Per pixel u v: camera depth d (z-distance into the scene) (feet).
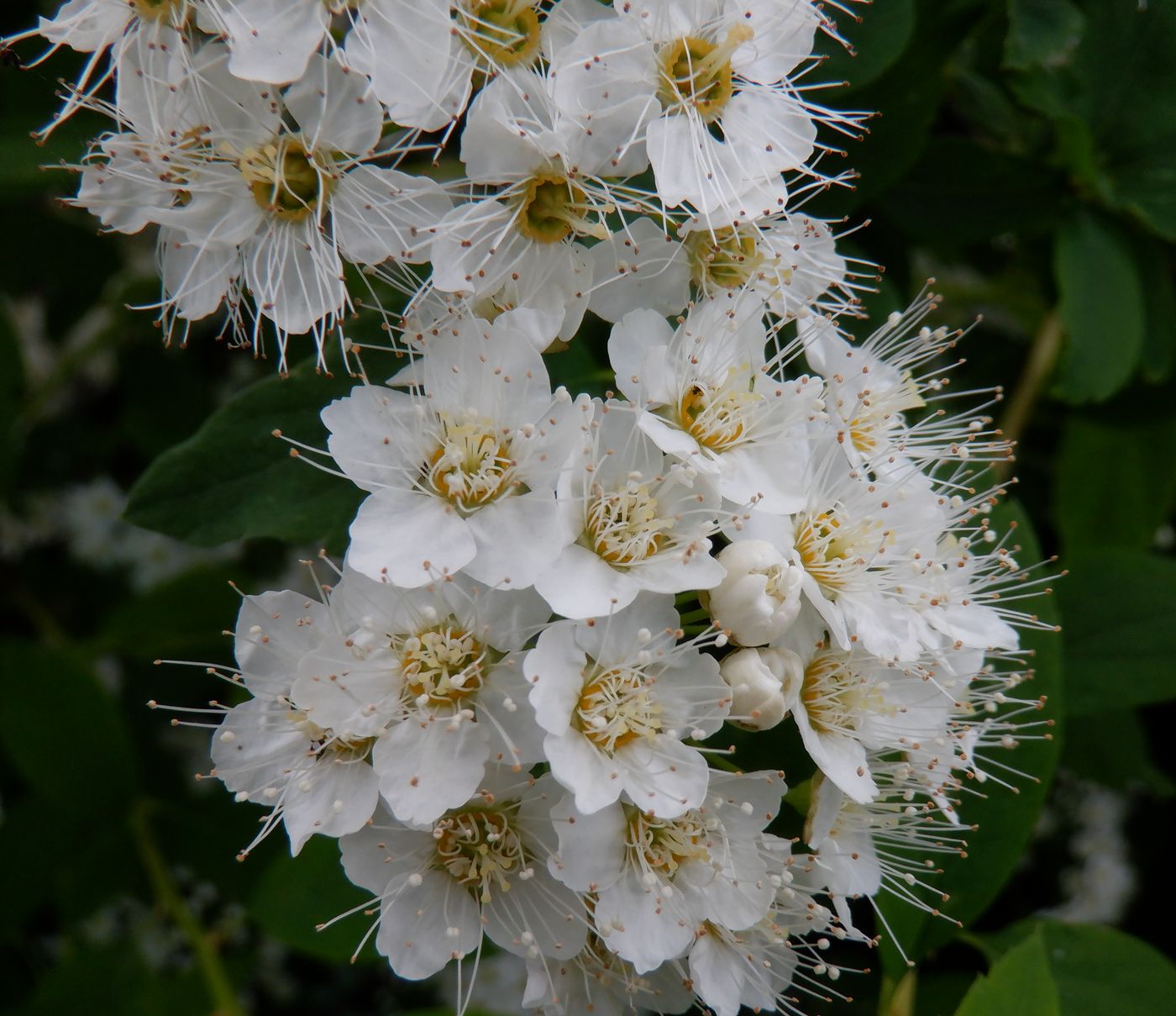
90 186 0.52
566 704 0.50
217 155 0.51
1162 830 0.64
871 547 0.52
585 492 0.50
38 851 0.59
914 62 0.55
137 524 0.52
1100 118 0.57
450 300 0.52
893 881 0.53
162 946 0.63
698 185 0.51
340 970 0.67
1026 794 0.53
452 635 0.51
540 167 0.51
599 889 0.50
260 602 0.51
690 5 0.52
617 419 0.51
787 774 0.53
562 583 0.50
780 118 0.52
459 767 0.50
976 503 0.54
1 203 0.59
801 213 0.54
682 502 0.51
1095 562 0.56
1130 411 0.59
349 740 0.51
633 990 0.52
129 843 0.59
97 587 0.68
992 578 0.53
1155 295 0.57
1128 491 0.61
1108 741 0.59
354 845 0.51
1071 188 0.57
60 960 0.59
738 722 0.51
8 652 0.59
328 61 0.51
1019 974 0.50
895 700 0.52
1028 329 0.63
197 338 0.65
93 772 0.59
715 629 0.51
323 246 0.51
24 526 0.68
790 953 0.52
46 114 0.56
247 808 0.60
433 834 0.51
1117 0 0.56
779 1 0.52
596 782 0.50
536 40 0.51
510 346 0.51
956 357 0.62
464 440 0.51
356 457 0.51
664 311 0.52
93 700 0.59
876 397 0.54
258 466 0.52
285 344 0.52
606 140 0.51
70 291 0.61
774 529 0.51
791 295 0.53
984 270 0.62
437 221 0.51
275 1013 0.67
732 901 0.51
